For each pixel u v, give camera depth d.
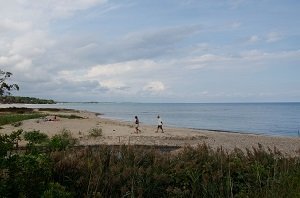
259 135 41.47
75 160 5.70
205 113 134.38
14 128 35.09
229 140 33.09
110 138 30.84
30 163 4.68
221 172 5.77
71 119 52.09
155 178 5.57
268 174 6.13
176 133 37.78
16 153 5.04
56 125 40.31
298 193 5.65
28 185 4.63
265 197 5.58
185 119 89.31
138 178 5.55
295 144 30.34
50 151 6.49
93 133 32.25
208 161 6.30
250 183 6.03
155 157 6.19
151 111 161.00
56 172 5.54
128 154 6.27
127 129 40.38
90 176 5.36
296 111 155.75
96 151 6.45
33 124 40.12
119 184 5.50
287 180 6.08
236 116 107.38
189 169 5.80
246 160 6.65
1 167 4.62
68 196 4.62
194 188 5.48
